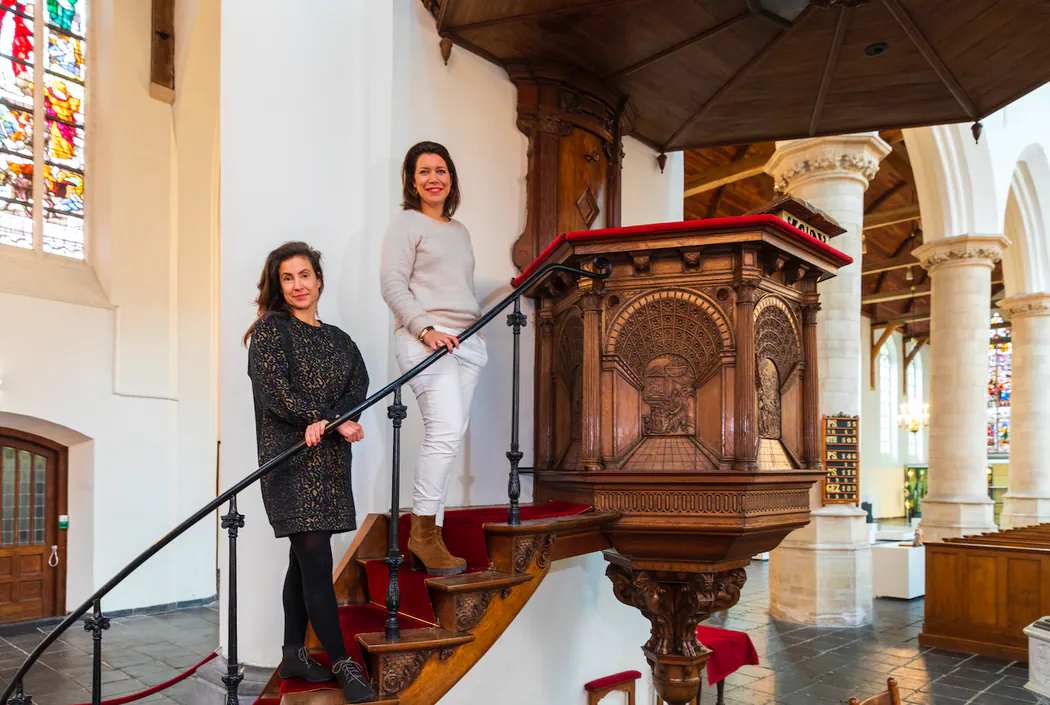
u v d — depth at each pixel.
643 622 5.02
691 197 13.79
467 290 3.06
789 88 4.77
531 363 4.33
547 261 3.71
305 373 2.55
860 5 3.91
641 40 4.20
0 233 8.09
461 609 2.62
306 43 3.93
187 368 9.25
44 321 8.00
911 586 10.12
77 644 7.30
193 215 9.35
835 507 8.43
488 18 3.91
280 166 3.87
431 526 2.91
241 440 3.80
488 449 4.14
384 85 3.86
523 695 4.15
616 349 3.33
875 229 16.50
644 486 3.19
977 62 4.44
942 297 10.66
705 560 3.27
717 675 4.57
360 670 2.40
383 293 2.89
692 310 3.24
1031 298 12.54
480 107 4.27
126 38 8.86
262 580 3.66
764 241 3.08
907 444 24.95
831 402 8.42
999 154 10.63
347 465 2.56
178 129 9.11
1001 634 7.14
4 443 8.16
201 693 3.72
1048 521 12.14
